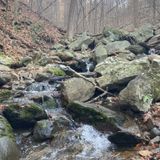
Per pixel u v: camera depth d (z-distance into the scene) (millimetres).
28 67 5180
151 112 3014
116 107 3242
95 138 2846
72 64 5348
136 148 2611
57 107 3434
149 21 13523
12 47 6297
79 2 14992
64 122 3025
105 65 4266
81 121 3086
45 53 6461
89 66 5512
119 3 16531
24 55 6242
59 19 17641
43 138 2857
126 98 3135
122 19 16328
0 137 2584
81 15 15688
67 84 3514
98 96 3518
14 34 7164
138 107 3020
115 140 2703
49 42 8508
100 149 2691
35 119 3039
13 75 4398
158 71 3359
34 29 8508
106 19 16031
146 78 3256
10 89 3943
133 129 2857
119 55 5445
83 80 3582
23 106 3051
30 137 2928
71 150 2709
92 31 15078
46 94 3666
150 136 2715
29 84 4184
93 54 6098
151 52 6066
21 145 2848
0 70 4625
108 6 17234
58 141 2818
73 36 9648
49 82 4293
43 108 3252
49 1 16219
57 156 2648
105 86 3602
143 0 15219
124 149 2646
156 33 7516
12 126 3023
